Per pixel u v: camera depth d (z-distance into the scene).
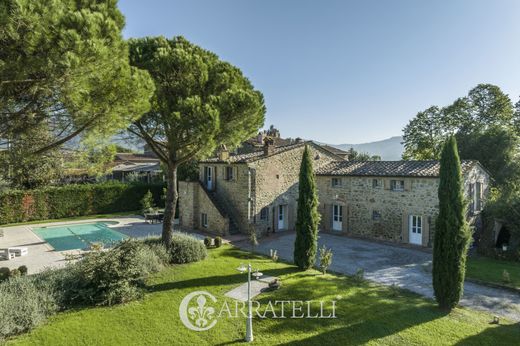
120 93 8.16
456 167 9.87
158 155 13.85
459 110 31.84
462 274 9.83
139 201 33.22
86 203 30.09
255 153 24.91
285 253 17.31
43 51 6.44
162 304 9.58
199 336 7.96
